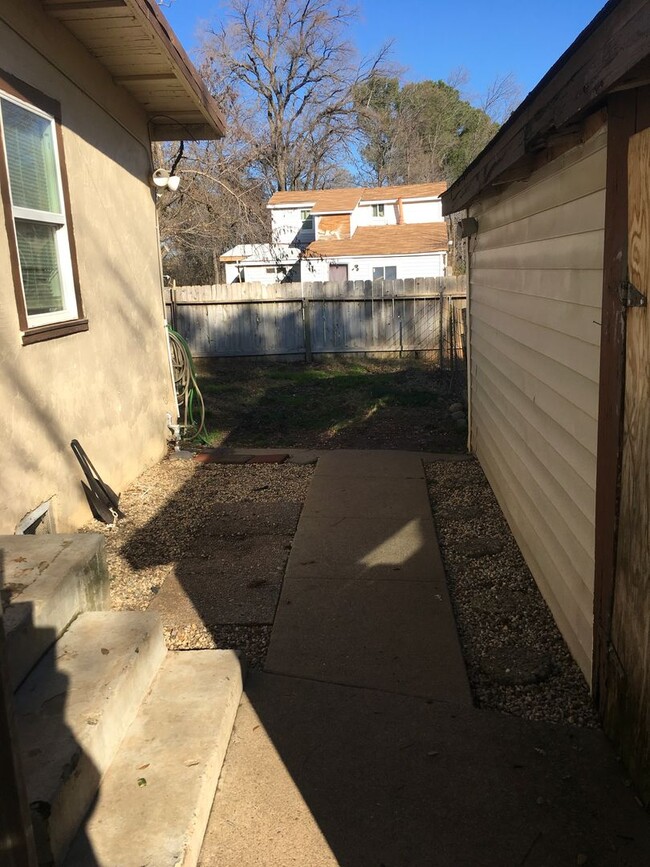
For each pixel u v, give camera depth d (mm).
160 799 2148
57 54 4750
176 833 2014
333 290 15133
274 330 15367
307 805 2324
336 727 2748
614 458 2496
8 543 3166
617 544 2521
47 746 2064
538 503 3975
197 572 4289
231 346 15453
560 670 3184
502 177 4023
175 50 5492
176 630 3578
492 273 5691
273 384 12367
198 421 9141
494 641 3463
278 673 3154
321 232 28234
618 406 2434
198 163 16406
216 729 2500
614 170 2379
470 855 2117
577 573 3152
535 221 3924
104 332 5555
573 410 3158
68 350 4820
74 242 4977
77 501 4941
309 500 5668
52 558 2961
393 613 3711
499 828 2221
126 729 2479
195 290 15195
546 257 3654
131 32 4945
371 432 8469
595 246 2744
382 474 6422
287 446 7859
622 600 2484
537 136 2824
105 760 2258
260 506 5555
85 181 5254
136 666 2605
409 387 11539
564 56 2338
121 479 5914
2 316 3887
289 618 3670
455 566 4379
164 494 5910
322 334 15359
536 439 4008
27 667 2420
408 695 2973
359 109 33156
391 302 15141
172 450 7359
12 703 1153
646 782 2277
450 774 2473
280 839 2184
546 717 2828
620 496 2469
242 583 4113
